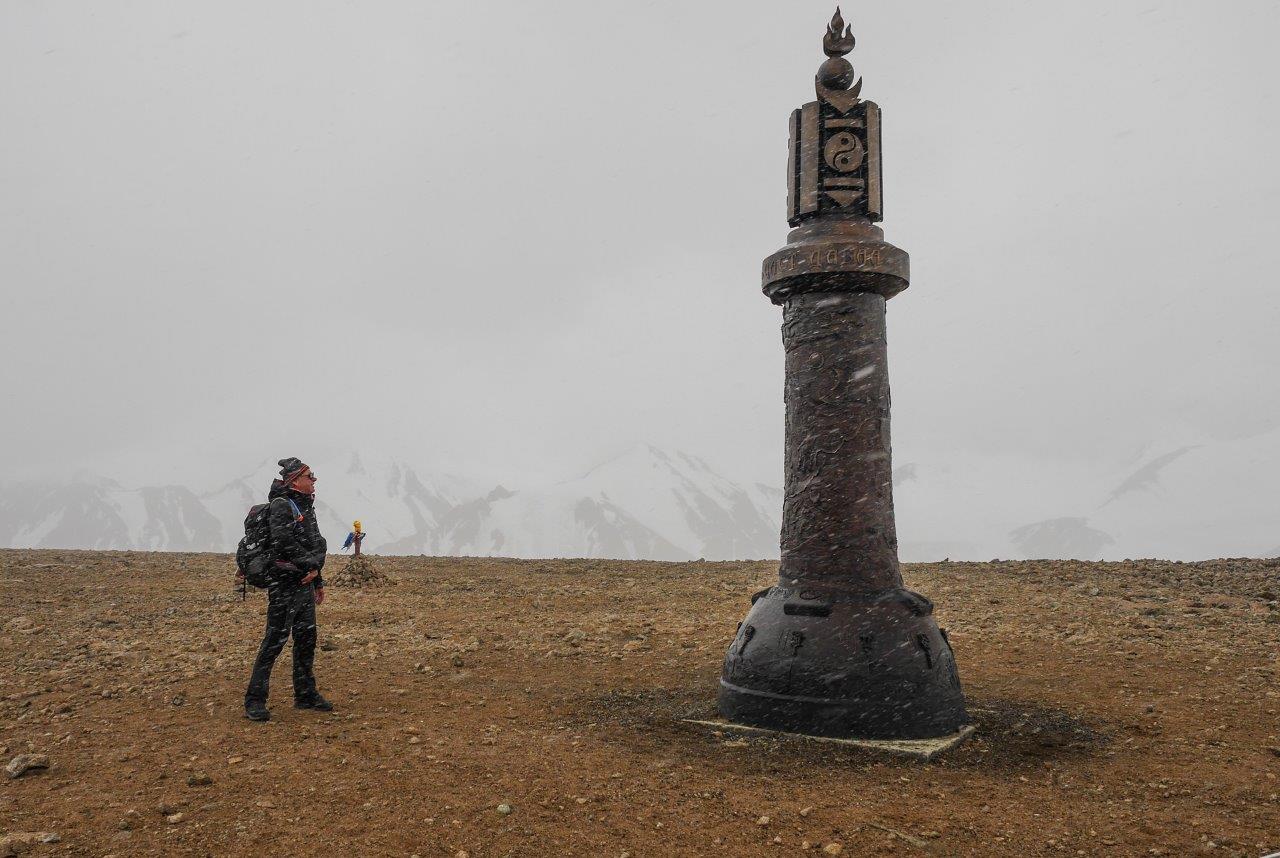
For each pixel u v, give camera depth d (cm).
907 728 630
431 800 510
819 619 651
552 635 1070
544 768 569
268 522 679
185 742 607
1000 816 500
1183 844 460
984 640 1002
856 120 688
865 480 662
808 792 536
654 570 1859
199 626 1132
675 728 671
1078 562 1672
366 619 1205
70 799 501
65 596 1412
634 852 456
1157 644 930
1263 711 688
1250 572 1405
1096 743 632
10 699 735
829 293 671
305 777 539
